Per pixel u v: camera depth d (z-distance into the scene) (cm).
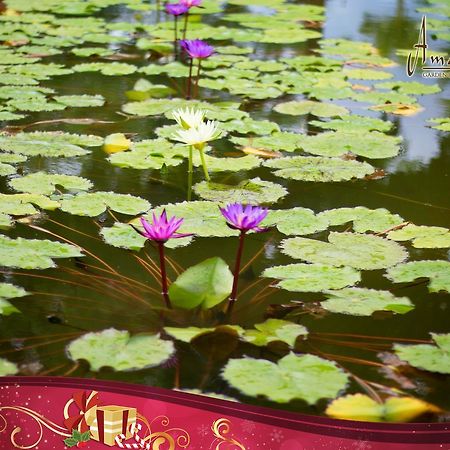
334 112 495
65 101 496
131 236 379
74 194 406
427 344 338
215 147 451
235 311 347
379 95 522
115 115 483
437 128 479
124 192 410
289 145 453
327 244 377
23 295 351
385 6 841
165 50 621
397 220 392
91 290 354
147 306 348
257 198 407
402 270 365
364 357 333
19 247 370
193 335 337
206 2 862
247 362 330
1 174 418
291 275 361
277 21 753
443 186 422
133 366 329
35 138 451
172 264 367
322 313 347
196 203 399
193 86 529
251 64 582
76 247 373
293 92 523
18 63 567
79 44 636
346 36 691
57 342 335
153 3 844
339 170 431
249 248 376
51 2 832
